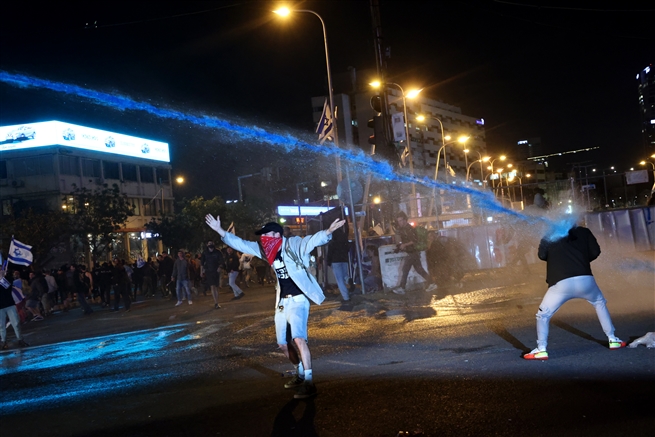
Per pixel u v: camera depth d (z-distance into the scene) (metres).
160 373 7.56
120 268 20.30
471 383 5.82
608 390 5.27
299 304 6.03
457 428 4.63
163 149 67.00
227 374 7.16
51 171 51.19
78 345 11.11
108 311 21.19
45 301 21.70
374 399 5.54
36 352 10.67
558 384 5.57
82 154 54.06
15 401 6.65
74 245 43.56
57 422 5.64
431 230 15.47
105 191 44.31
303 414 5.27
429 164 111.06
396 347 7.91
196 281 24.98
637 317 8.74
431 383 5.93
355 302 13.42
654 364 6.02
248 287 25.78
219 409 5.65
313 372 6.84
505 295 12.43
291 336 6.13
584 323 8.54
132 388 6.84
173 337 10.87
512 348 7.27
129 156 61.16
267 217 63.41
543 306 6.57
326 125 16.92
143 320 15.38
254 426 5.06
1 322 11.75
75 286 20.61
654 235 17.75
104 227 43.03
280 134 74.00
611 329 6.79
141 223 62.38
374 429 4.75
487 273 18.38
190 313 15.88
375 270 15.38
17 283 18.06
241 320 12.45
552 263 6.61
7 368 9.06
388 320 10.35
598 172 20.86
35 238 37.72
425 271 14.75
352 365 7.04
